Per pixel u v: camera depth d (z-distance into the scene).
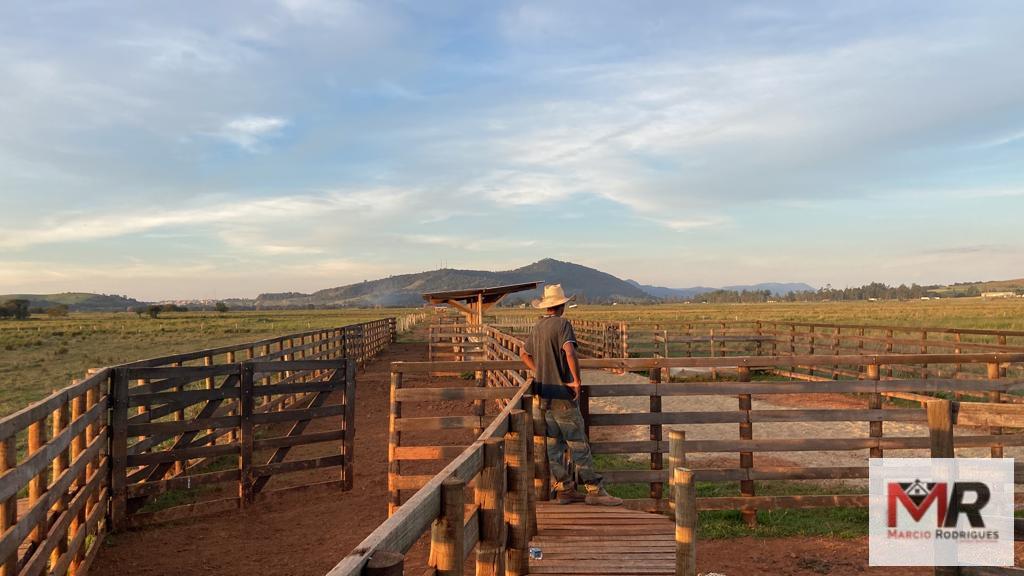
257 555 6.02
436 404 14.56
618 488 8.25
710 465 8.85
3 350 30.89
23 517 4.09
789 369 18.95
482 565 3.16
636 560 4.41
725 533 6.54
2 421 3.87
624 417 7.02
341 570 1.50
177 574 5.58
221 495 8.04
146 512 7.04
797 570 5.46
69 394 5.32
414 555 5.99
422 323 60.62
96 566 5.81
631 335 27.42
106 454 6.79
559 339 6.09
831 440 7.03
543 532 5.02
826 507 7.34
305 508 7.58
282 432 11.70
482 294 21.94
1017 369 14.40
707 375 19.23
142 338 40.78
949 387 7.13
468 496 7.33
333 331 18.97
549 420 6.11
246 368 7.73
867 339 15.80
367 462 9.62
